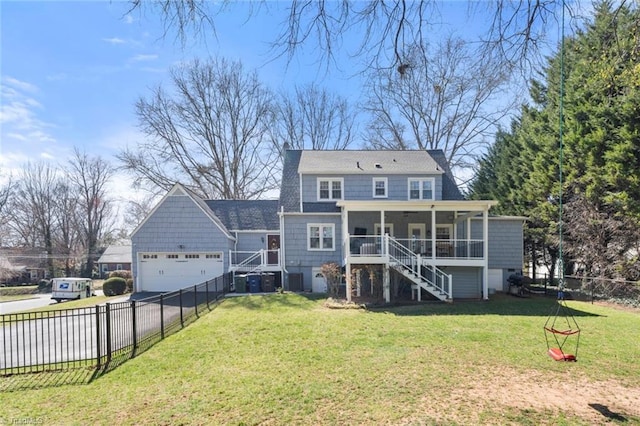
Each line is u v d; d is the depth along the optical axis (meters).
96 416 4.73
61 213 41.75
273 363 6.67
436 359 6.71
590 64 6.25
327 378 5.83
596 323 9.94
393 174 18.89
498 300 14.45
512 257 18.03
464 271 16.14
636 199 13.72
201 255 19.62
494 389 5.31
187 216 19.55
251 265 19.50
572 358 5.08
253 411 4.73
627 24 4.28
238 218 21.56
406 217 18.47
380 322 10.13
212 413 4.71
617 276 14.71
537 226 20.80
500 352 7.14
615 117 13.73
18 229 40.44
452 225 18.31
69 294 22.69
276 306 13.31
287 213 18.14
